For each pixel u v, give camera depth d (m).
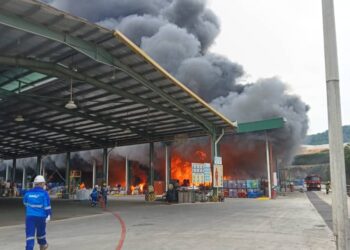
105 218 16.92
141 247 8.86
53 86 22.48
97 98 24.83
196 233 11.23
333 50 5.44
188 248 8.67
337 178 5.19
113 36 16.50
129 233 11.45
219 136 29.86
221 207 22.75
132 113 28.33
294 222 14.16
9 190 47.81
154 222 14.63
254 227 12.65
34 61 17.83
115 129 33.59
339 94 5.35
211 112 26.41
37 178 7.75
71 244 9.45
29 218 7.46
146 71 20.05
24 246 9.31
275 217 16.16
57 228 13.20
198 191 29.36
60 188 52.59
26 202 7.60
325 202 27.17
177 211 20.02
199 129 31.73
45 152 47.03
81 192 34.81
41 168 49.94
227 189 39.75
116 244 9.34
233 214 17.78
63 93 23.89
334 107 5.31
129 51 17.84
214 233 11.20
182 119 28.92
